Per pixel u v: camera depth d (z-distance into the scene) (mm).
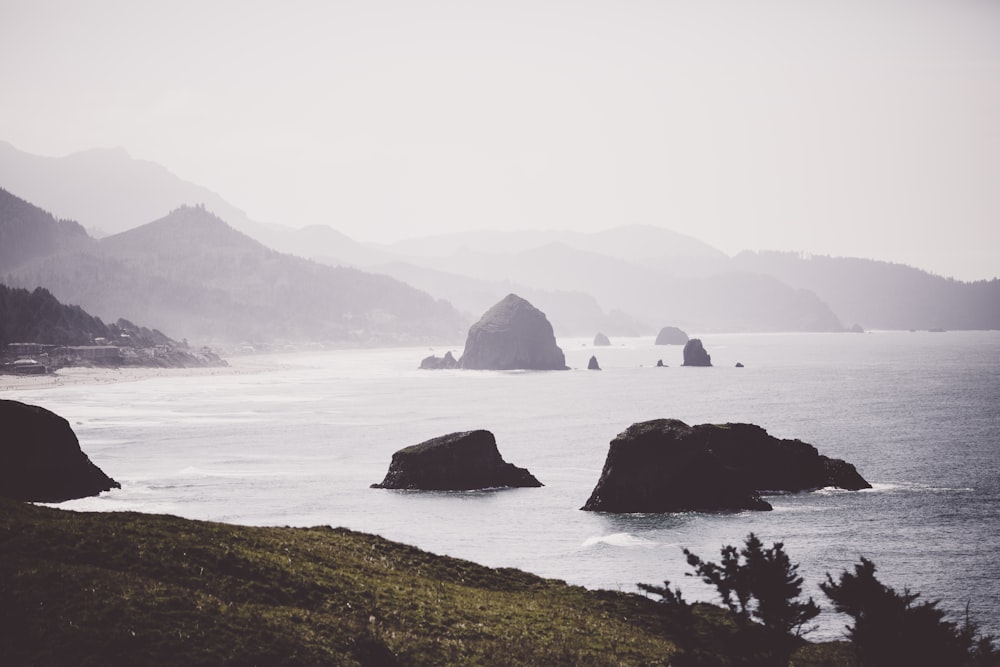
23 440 90000
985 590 59219
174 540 43719
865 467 109062
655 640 43781
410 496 94812
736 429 95812
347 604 40531
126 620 33656
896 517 81500
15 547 39594
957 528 76750
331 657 33750
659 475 87062
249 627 34781
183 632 33312
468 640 38938
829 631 50000
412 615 40906
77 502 89250
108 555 40219
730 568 34531
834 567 64875
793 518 81625
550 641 40438
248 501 90938
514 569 55906
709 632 35438
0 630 32219
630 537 75438
